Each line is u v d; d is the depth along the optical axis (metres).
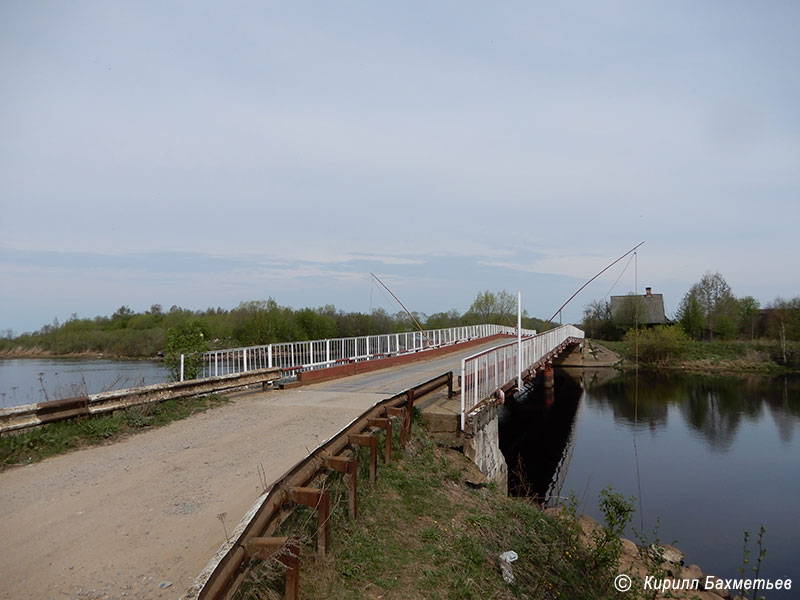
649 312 67.25
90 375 25.02
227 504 5.39
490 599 5.54
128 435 8.27
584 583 7.11
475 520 7.32
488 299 74.56
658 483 18.48
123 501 5.46
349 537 5.63
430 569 5.66
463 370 10.47
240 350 15.02
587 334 67.31
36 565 4.11
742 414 31.81
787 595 10.74
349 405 10.89
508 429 27.09
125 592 3.75
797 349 56.81
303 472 5.16
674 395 39.50
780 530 14.28
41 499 5.49
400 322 40.91
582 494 17.00
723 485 18.20
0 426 6.99
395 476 7.80
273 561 3.85
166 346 14.86
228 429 8.71
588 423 29.61
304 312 37.50
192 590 2.95
